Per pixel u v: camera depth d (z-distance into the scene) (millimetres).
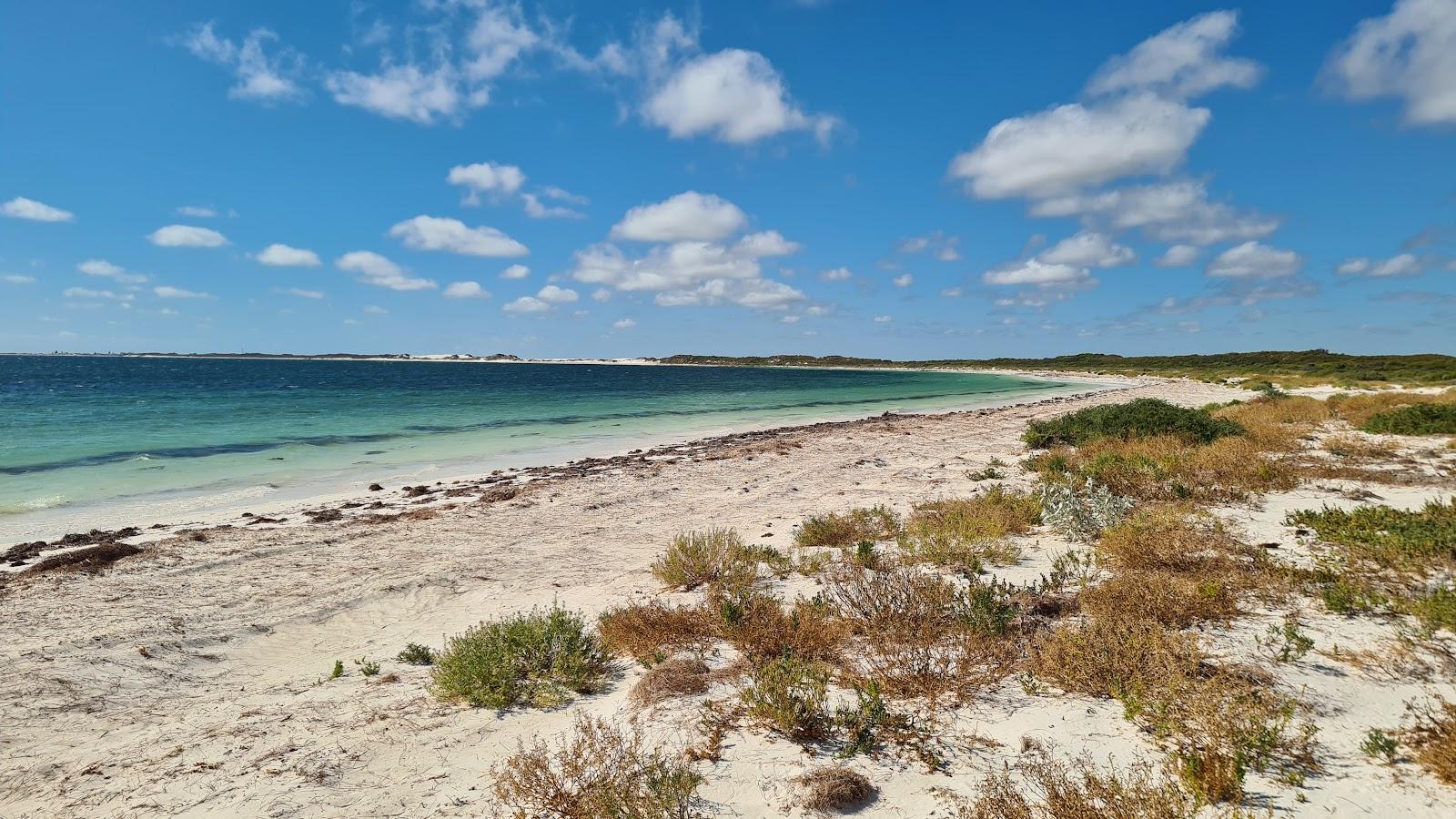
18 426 28984
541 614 6652
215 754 4711
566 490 16391
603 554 10734
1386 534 7613
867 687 4824
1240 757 3586
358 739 4844
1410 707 4105
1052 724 4316
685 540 9227
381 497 16203
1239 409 27453
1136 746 3988
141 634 7336
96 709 5688
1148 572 6781
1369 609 5734
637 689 5227
